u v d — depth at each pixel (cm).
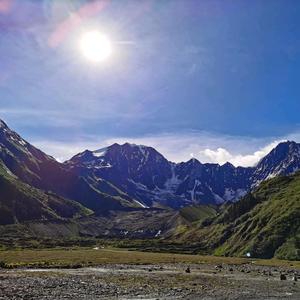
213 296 5234
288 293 5797
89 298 4716
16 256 13850
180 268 10706
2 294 4666
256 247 19050
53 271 8450
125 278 7244
